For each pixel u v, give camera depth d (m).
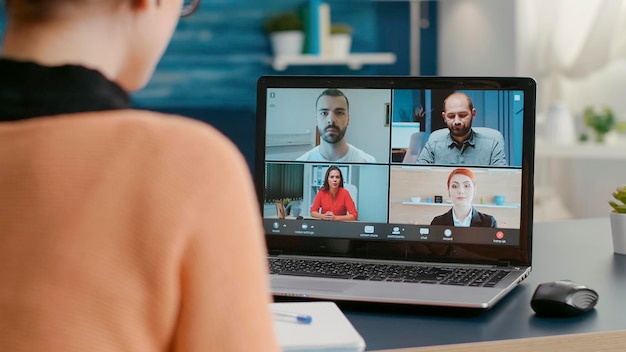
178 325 0.58
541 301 1.14
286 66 4.88
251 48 4.81
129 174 0.56
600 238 1.78
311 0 4.68
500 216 1.40
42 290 0.55
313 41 4.69
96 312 0.55
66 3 0.62
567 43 4.58
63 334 0.54
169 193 0.56
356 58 4.71
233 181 0.59
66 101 0.60
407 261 1.42
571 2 4.55
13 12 0.63
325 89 1.46
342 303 1.23
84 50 0.63
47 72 0.60
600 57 4.43
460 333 1.08
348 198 1.45
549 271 1.46
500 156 1.40
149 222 0.56
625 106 4.55
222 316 0.58
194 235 0.57
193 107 4.81
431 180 1.42
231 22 4.78
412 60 5.06
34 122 0.58
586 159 4.39
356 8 5.00
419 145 1.43
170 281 0.56
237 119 4.84
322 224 1.46
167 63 4.78
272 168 1.48
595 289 1.32
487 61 4.80
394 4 5.02
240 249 0.59
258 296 0.60
